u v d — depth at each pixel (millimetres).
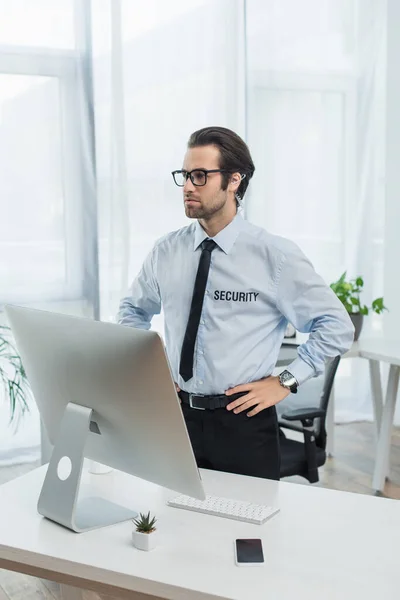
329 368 3326
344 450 4945
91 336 1857
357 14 5125
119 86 4477
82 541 1869
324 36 5055
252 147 4930
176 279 2543
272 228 5059
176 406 1763
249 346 2459
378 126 5266
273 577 1689
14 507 2078
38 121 4359
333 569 1724
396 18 5207
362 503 2092
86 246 4523
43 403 2133
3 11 4230
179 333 2535
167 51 4574
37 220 4418
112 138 4504
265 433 2482
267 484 2244
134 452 1938
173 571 1719
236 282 2457
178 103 4633
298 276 2447
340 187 5207
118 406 1875
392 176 5328
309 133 5082
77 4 4359
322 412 3250
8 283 4398
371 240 5340
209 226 2473
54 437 2162
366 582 1669
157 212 4648
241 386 2426
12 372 4422
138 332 1748
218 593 1623
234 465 2475
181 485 1881
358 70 5172
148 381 1773
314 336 2486
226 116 4762
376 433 4617
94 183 4492
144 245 4648
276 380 2465
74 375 1950
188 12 4598
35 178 4391
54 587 3258
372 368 4582
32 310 2002
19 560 1840
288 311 2490
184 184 2389
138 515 2016
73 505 1913
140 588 1700
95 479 2277
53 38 4336
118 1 4426
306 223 5141
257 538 1875
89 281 4551
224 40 4699
